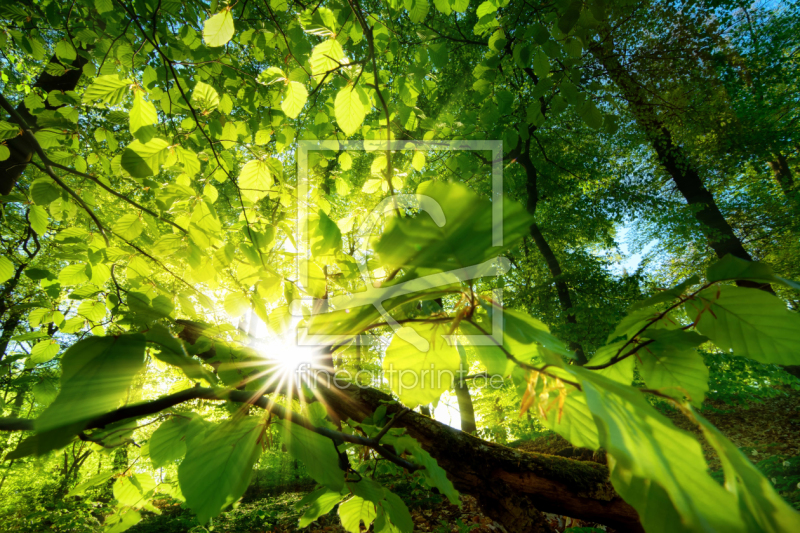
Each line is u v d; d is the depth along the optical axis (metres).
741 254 4.66
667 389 0.20
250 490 4.73
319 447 0.34
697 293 0.30
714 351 4.18
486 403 3.71
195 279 0.70
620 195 5.25
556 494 0.94
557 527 1.84
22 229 1.68
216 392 0.29
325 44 0.82
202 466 0.29
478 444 0.99
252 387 0.40
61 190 0.91
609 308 3.93
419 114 1.48
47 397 0.59
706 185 5.77
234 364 0.41
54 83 1.80
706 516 0.16
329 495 0.48
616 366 0.32
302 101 0.92
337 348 0.42
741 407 5.00
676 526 0.20
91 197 1.17
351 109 0.83
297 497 4.31
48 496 3.82
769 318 0.28
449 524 2.69
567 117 4.56
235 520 3.63
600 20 0.93
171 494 0.54
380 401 0.86
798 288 0.26
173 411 0.41
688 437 0.17
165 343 0.28
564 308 4.35
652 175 5.65
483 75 1.14
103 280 0.77
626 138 4.93
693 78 4.03
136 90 0.65
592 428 0.25
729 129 4.55
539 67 1.00
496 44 1.11
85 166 1.09
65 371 0.22
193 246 0.69
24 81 2.47
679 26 3.91
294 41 1.21
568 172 5.04
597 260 5.10
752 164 5.31
